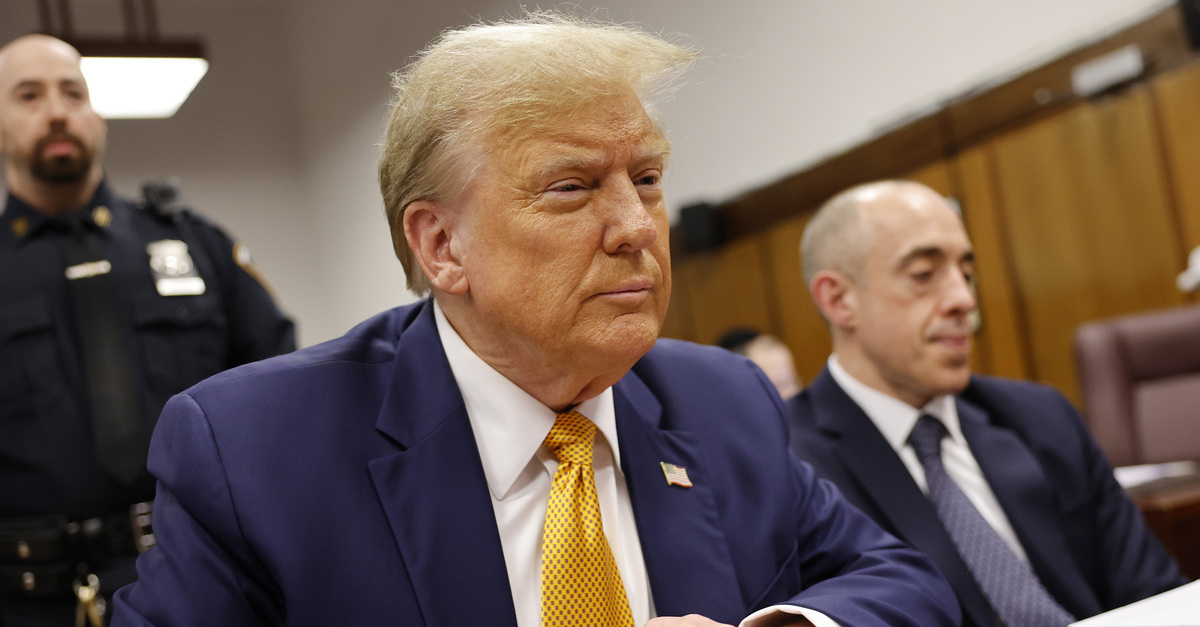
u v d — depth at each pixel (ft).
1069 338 13.14
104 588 5.94
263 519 2.91
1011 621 4.78
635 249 2.94
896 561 3.63
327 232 21.40
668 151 3.15
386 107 3.50
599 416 3.34
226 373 3.24
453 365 3.29
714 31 16.07
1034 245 13.30
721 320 17.19
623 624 3.00
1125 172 12.21
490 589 2.99
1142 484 6.99
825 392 5.74
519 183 2.93
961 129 13.62
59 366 6.35
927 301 5.49
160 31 21.25
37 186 6.72
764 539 3.43
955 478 5.54
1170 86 11.62
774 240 16.02
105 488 6.12
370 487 3.05
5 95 6.63
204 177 21.40
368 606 2.90
